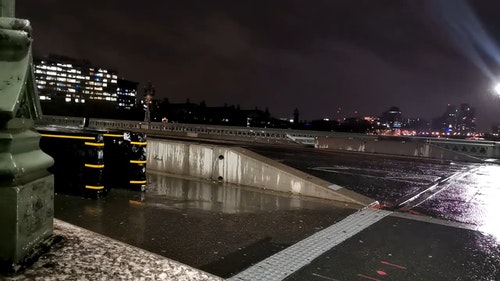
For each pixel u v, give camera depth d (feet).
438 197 36.04
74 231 13.48
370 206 28.78
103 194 27.35
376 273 15.76
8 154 9.62
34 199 10.43
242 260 16.70
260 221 23.20
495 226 24.94
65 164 27.43
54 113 431.02
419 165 64.75
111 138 30.04
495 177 51.88
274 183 32.91
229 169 35.42
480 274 16.07
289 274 15.21
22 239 9.86
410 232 21.98
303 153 80.53
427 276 15.67
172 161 39.42
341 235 20.86
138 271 10.88
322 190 30.42
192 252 17.49
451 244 19.99
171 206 25.99
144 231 20.21
